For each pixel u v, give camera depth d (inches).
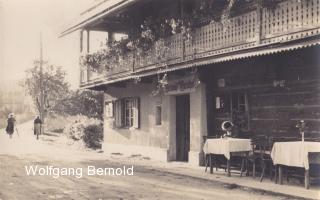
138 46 743.1
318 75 469.1
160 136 764.0
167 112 738.8
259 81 549.3
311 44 419.2
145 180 522.0
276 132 523.2
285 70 508.1
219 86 622.5
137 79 749.9
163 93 749.3
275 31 461.7
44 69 1567.4
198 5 677.9
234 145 517.7
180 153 734.5
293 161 439.5
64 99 1526.8
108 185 483.8
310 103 478.9
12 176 560.1
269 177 516.1
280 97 518.0
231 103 602.9
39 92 1589.6
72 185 485.7
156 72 690.8
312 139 474.9
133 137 866.8
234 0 515.8
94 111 1378.0
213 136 603.2
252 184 462.3
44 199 403.9
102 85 905.5
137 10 842.2
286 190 423.2
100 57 888.9
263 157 493.7
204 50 578.9
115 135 948.0
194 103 654.5
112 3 722.2
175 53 645.3
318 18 412.8
